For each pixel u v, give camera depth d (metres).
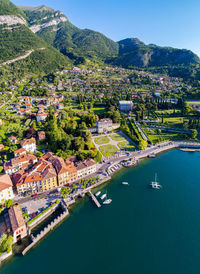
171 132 197.38
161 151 163.88
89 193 108.00
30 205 94.38
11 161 122.31
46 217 90.44
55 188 108.38
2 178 99.88
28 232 80.56
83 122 195.75
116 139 186.38
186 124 197.25
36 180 102.00
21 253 73.25
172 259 70.94
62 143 146.25
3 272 67.31
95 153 143.50
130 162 141.62
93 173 125.12
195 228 84.88
